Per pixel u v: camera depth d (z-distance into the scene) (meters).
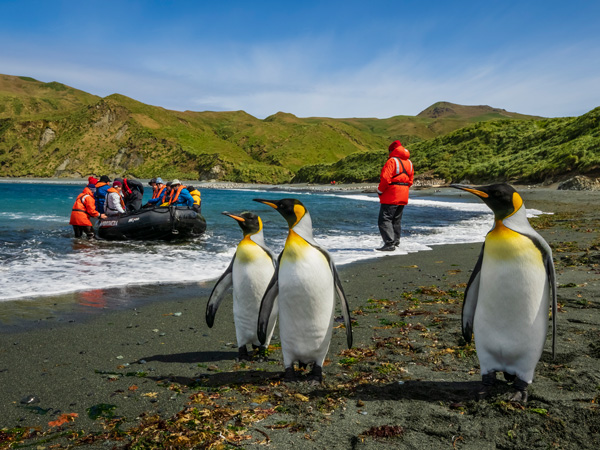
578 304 5.20
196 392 3.33
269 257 3.95
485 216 19.30
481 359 3.18
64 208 25.06
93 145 148.75
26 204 28.30
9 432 2.74
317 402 3.12
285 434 2.70
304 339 3.45
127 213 12.95
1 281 7.18
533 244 2.97
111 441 2.64
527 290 2.95
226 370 3.80
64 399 3.21
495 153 60.59
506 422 2.77
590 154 40.56
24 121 155.50
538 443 2.54
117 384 3.48
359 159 90.69
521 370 3.07
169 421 2.84
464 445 2.56
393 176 9.98
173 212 12.58
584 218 16.36
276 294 3.65
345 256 9.49
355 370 3.72
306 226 3.50
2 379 3.56
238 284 3.92
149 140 146.62
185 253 10.45
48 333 4.73
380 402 3.10
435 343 4.27
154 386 3.44
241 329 3.98
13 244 11.44
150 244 12.05
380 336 4.55
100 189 13.80
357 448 2.54
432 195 37.44
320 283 3.38
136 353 4.20
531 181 44.31
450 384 3.36
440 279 7.25
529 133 60.00
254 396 3.24
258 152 175.50
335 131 184.25
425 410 2.96
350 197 40.06
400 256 9.46
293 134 180.12
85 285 6.99
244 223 4.04
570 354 3.76
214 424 2.80
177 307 5.82
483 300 3.10
